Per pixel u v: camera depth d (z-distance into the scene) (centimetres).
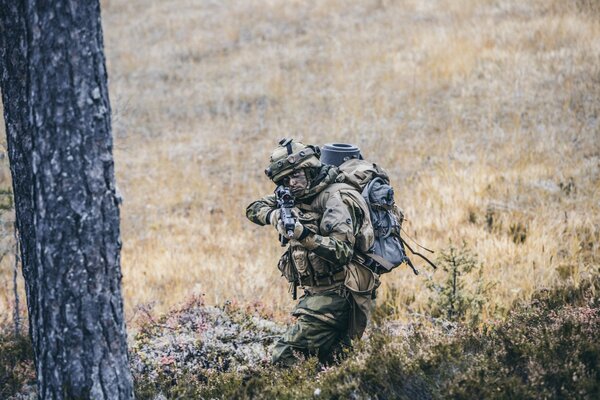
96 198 1247
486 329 1770
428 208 3494
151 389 1653
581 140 4131
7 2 1371
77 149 1218
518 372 1506
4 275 3375
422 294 2534
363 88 5716
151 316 2436
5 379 1819
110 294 1291
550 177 3669
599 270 2359
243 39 7700
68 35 1187
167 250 3462
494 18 6675
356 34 7144
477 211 3381
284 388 1540
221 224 3897
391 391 1461
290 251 1716
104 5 9512
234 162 4844
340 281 1684
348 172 1723
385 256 1689
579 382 1380
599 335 1568
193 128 5616
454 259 2259
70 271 1247
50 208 1231
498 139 4391
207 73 6806
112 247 1285
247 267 3047
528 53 5675
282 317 2416
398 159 4391
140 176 4803
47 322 1285
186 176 4684
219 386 1623
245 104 5925
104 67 1252
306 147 1652
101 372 1292
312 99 5709
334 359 1700
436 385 1438
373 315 2434
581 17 6194
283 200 1574
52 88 1196
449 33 6456
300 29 7725
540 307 2030
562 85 5000
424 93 5409
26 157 1435
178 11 8969
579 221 3050
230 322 2128
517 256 2812
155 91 6494
